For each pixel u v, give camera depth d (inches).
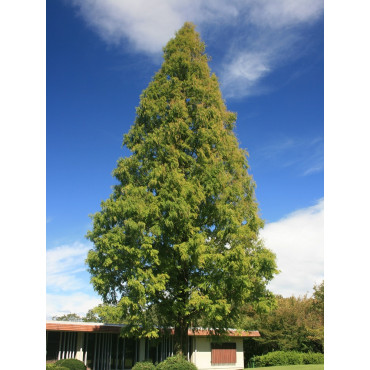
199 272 538.3
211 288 489.4
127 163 578.6
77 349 711.7
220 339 588.1
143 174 575.2
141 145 589.6
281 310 1096.8
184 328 548.1
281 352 971.9
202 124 593.3
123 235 492.4
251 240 543.2
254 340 1141.1
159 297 531.8
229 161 590.6
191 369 483.2
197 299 483.5
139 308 480.4
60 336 703.1
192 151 593.0
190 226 514.6
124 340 775.1
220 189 545.6
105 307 477.1
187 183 535.5
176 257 532.4
